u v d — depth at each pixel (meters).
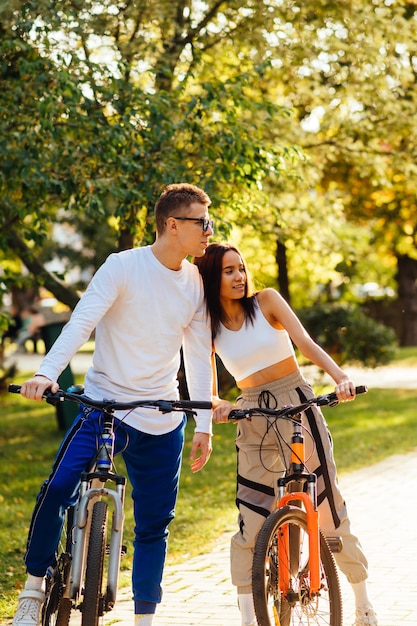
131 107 9.86
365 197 20.88
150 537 4.32
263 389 4.53
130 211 10.11
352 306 19.17
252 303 4.52
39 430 15.62
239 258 4.49
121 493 3.83
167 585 5.85
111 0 10.87
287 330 4.45
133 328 4.16
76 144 9.67
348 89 14.87
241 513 4.57
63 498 3.96
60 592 4.05
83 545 3.77
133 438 4.18
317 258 17.56
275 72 14.02
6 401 20.52
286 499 4.17
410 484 9.35
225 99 10.60
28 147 9.52
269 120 11.02
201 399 4.46
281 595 4.08
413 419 15.07
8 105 9.57
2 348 23.89
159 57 11.83
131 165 9.66
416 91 15.66
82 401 3.85
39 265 13.32
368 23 14.08
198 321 4.47
